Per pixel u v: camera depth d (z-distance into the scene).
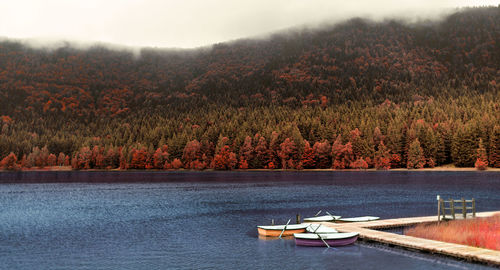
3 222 43.19
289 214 48.00
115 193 84.12
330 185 102.31
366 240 28.88
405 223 34.06
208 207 56.25
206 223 41.22
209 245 29.73
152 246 29.67
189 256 26.30
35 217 47.28
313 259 24.80
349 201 63.09
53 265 24.53
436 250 24.14
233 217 45.75
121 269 23.42
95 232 36.28
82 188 100.50
